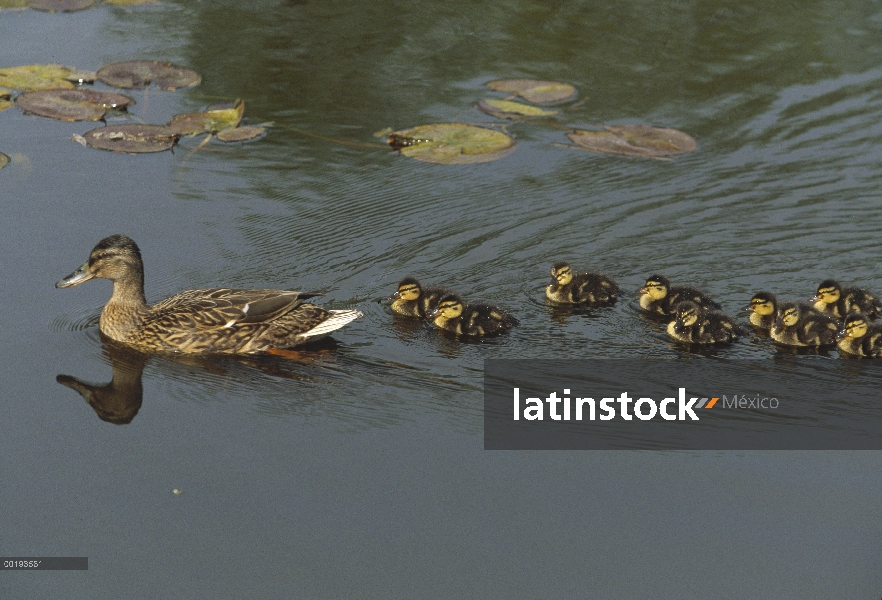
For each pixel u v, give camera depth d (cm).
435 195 1488
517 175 1546
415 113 1686
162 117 1623
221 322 1131
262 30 1981
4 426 991
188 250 1314
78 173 1466
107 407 1025
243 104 1672
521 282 1305
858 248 1384
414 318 1217
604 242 1395
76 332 1162
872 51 1983
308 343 1160
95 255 1145
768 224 1434
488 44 1967
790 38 2044
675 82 1842
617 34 2038
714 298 1272
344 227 1396
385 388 1069
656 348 1162
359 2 2144
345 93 1748
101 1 2062
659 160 1608
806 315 1174
